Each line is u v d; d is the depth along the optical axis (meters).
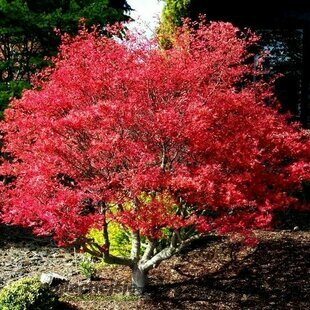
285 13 12.66
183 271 8.32
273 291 7.59
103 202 6.36
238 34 12.78
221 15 12.77
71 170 6.20
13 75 13.39
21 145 6.70
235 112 6.53
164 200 6.09
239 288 7.70
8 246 10.27
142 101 6.04
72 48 6.55
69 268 8.95
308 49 12.62
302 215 10.16
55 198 5.80
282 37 12.78
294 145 6.53
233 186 5.61
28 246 10.28
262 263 8.41
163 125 5.58
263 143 6.62
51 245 10.34
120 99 6.12
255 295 7.49
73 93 6.27
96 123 5.79
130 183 5.63
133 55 6.18
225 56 6.80
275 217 10.09
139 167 5.65
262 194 6.30
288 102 12.90
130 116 5.68
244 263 8.48
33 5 13.01
